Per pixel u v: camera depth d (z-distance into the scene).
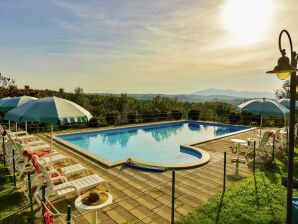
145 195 5.12
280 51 2.72
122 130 16.39
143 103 23.09
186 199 4.95
